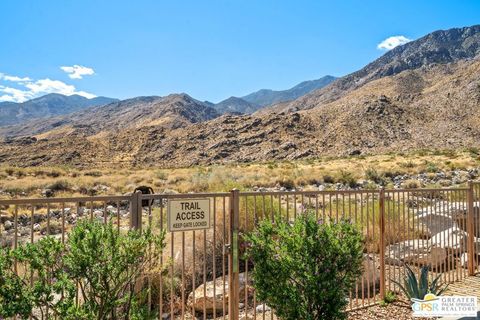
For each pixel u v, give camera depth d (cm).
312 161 7081
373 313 701
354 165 5088
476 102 12900
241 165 6806
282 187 3134
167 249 861
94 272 390
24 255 375
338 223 555
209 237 885
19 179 3647
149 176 4100
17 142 15662
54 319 425
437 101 13988
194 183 3259
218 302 704
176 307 729
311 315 509
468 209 947
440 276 866
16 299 366
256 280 534
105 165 11975
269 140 12100
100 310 396
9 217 1881
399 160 5547
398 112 12925
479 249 1013
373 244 759
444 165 4375
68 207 2122
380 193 770
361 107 13175
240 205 955
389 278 805
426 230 1044
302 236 522
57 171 4338
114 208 2155
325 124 12925
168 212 526
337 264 520
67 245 430
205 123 14525
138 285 493
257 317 687
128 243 401
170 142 13488
